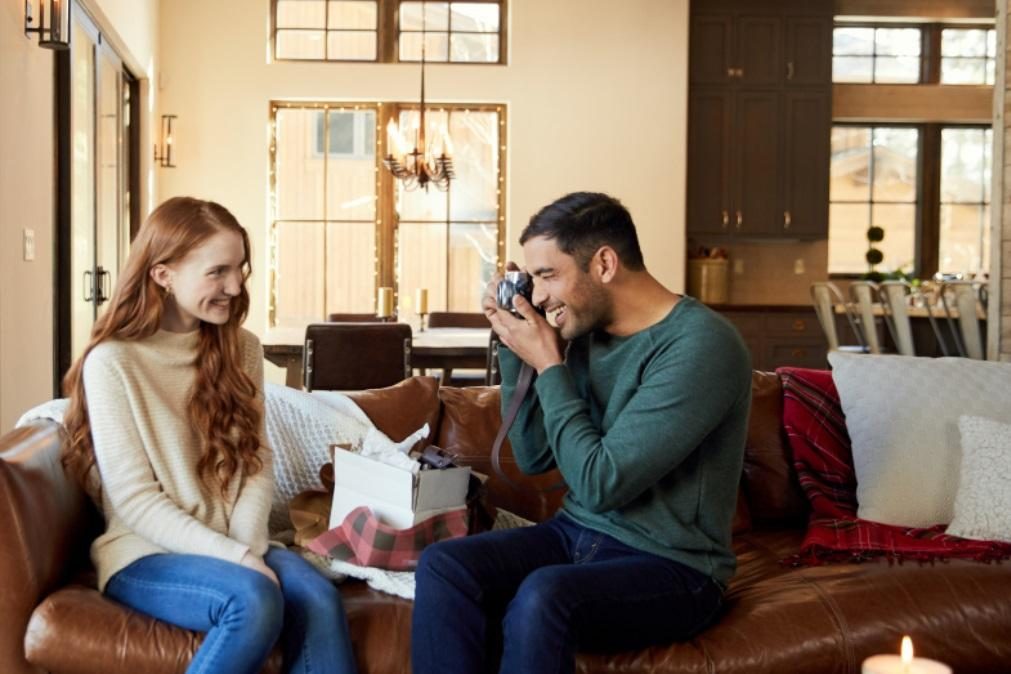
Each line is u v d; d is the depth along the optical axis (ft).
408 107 26.18
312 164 26.27
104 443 6.84
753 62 26.89
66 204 16.99
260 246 25.81
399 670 6.62
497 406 9.25
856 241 29.71
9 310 13.80
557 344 6.79
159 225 7.08
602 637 6.37
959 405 9.01
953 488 8.64
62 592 6.68
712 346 6.47
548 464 7.49
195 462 7.14
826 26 26.86
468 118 26.43
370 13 26.27
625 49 26.14
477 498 7.55
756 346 26.35
